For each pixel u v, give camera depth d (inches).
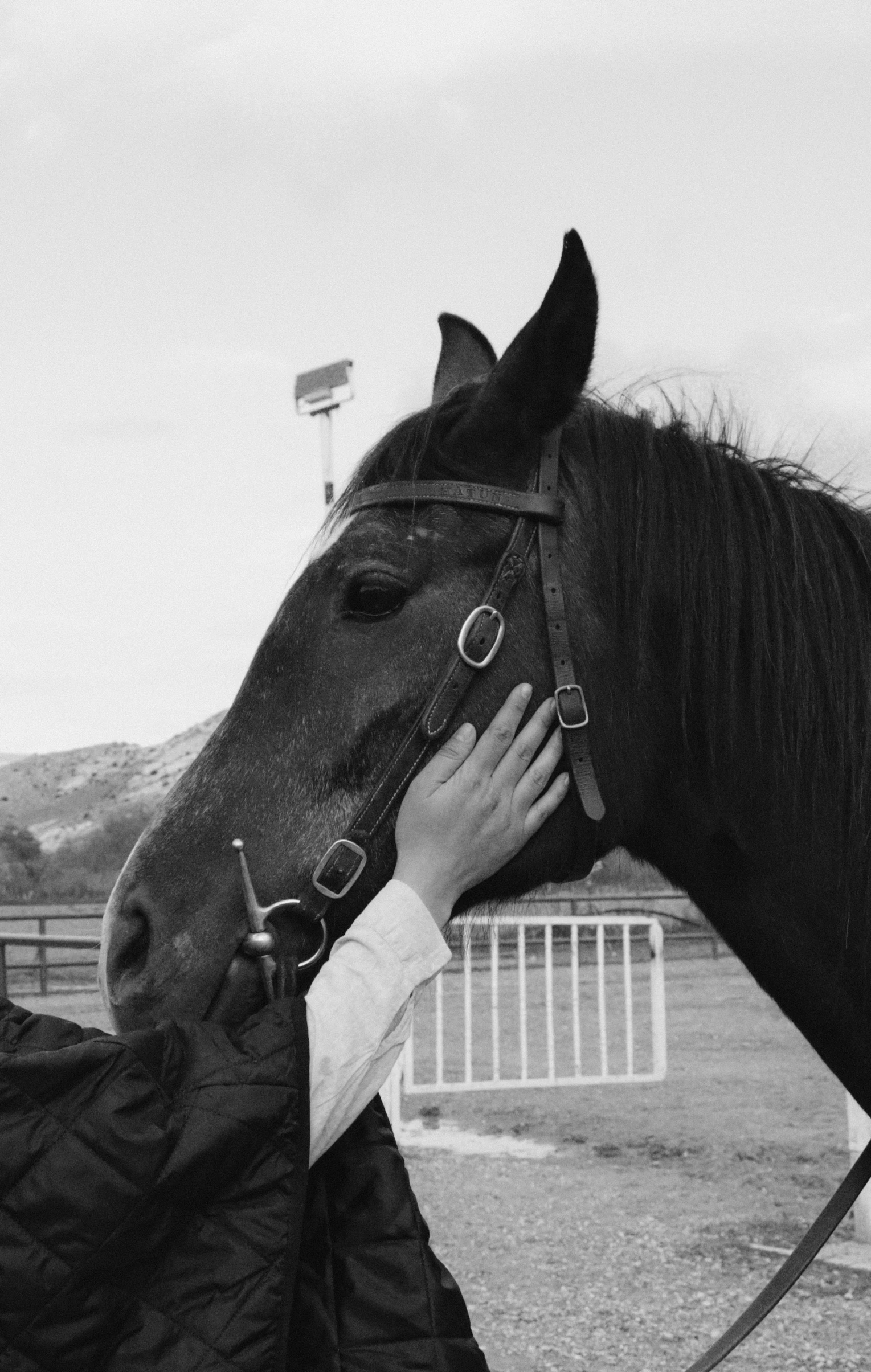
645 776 67.9
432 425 67.7
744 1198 228.7
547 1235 206.4
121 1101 48.4
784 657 67.1
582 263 63.2
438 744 62.9
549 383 65.4
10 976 478.9
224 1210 49.8
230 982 61.4
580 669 65.1
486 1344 159.0
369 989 55.2
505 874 65.4
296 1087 51.0
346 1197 57.3
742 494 69.9
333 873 61.6
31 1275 46.5
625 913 414.6
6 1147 47.4
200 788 65.0
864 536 70.2
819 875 66.7
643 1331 161.6
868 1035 67.5
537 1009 488.4
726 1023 462.0
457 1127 300.4
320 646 64.4
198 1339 47.6
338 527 67.9
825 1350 152.5
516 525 65.4
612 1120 305.9
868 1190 196.4
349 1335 54.0
